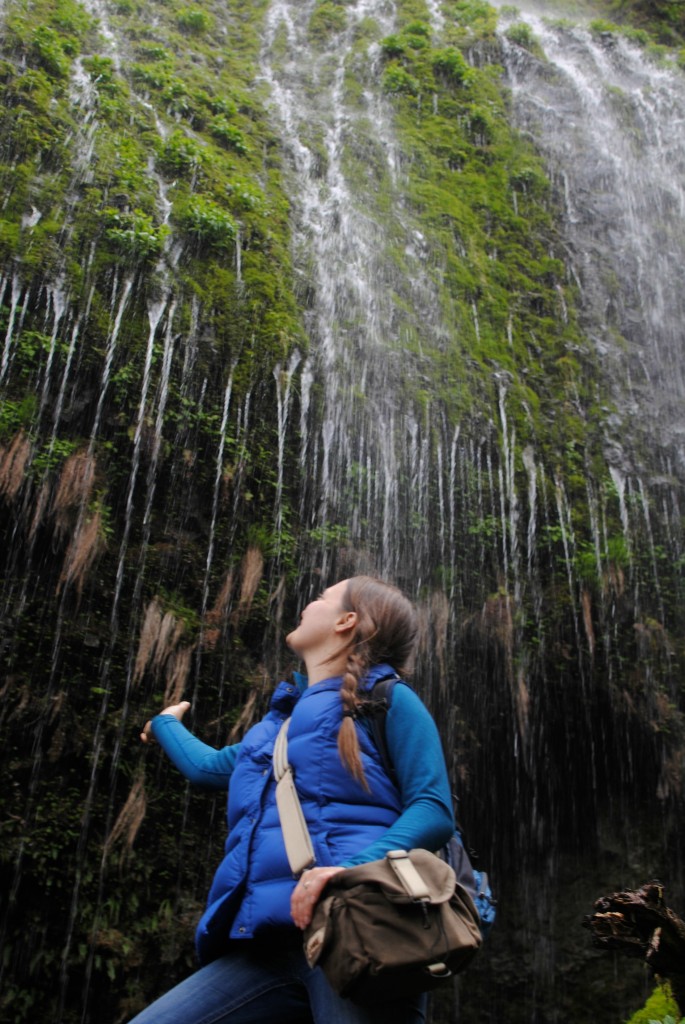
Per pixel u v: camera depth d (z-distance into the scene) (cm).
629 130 1578
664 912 372
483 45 1631
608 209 1403
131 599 747
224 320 893
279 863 216
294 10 1631
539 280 1237
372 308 1044
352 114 1372
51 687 689
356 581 262
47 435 743
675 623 989
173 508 792
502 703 880
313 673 253
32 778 664
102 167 934
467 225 1252
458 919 200
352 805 222
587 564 948
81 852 668
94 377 786
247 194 1041
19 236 806
